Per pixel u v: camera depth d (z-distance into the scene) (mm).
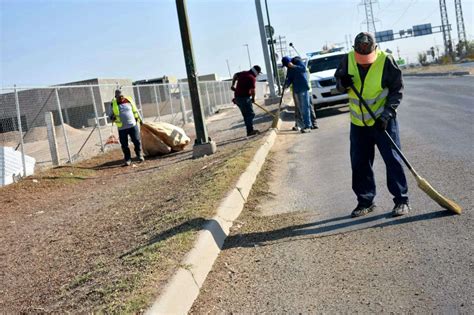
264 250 5570
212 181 8391
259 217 6879
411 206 6203
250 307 4309
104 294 4516
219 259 5492
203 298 4598
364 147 6125
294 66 15039
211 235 5734
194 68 13555
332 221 6207
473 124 11492
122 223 7656
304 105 15156
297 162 10648
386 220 5875
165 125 16703
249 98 15758
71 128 23734
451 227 5297
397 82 5832
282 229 6211
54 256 6758
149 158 16219
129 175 13367
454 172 7484
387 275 4461
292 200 7559
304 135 14617
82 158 16859
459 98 17594
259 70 15805
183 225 6102
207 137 13844
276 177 9414
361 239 5418
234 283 4836
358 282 4430
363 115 5961
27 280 5992
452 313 3686
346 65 5961
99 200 10375
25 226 9031
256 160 10203
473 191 6395
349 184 7988
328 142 12742
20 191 12008
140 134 16500
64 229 8258
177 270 4660
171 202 7926
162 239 5719
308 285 4535
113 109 15164
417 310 3807
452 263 4465
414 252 4840
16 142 16828
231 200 7172
